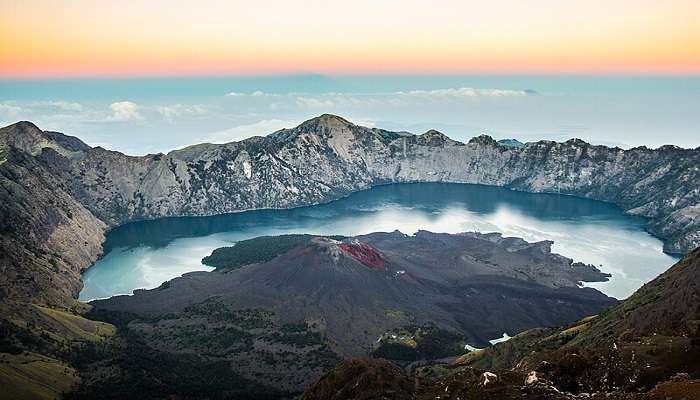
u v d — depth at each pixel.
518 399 65.06
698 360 68.69
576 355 77.06
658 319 109.50
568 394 64.00
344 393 92.62
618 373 70.94
